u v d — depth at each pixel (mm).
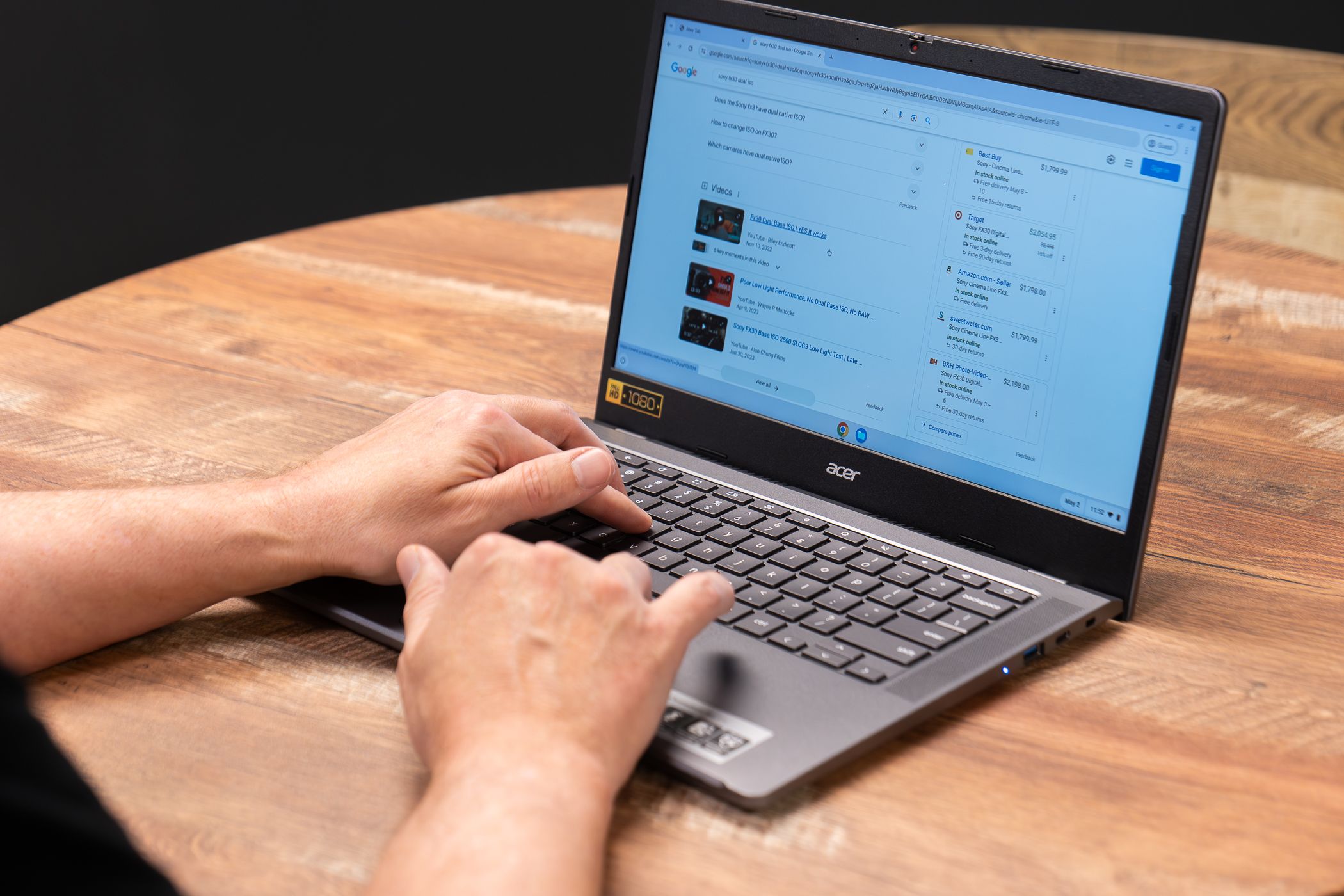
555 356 1262
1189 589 870
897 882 573
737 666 718
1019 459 869
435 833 539
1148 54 1959
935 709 693
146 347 1239
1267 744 686
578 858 532
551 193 1798
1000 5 3889
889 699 691
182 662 738
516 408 897
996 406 880
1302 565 907
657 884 568
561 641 626
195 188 3402
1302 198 1885
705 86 1030
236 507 782
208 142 3391
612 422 1101
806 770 628
